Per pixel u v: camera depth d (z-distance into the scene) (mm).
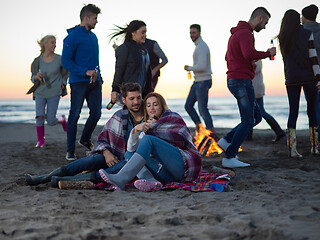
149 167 3217
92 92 5137
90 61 5074
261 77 6445
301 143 6102
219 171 3703
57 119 6453
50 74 6215
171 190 3109
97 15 5117
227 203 2572
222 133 8609
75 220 2268
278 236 1867
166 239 1937
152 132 3232
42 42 6098
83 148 6285
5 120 29438
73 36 4980
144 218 2332
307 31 4668
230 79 4418
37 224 2230
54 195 2936
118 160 3307
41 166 4660
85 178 3205
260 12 4336
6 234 2074
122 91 3365
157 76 5484
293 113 4828
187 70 6754
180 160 3145
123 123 3375
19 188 3242
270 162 4492
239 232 1993
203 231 2027
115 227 2148
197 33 6609
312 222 2086
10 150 6184
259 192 2941
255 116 4887
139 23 4422
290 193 2854
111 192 3043
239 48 4316
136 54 4398
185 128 3242
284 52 4766
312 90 4730
